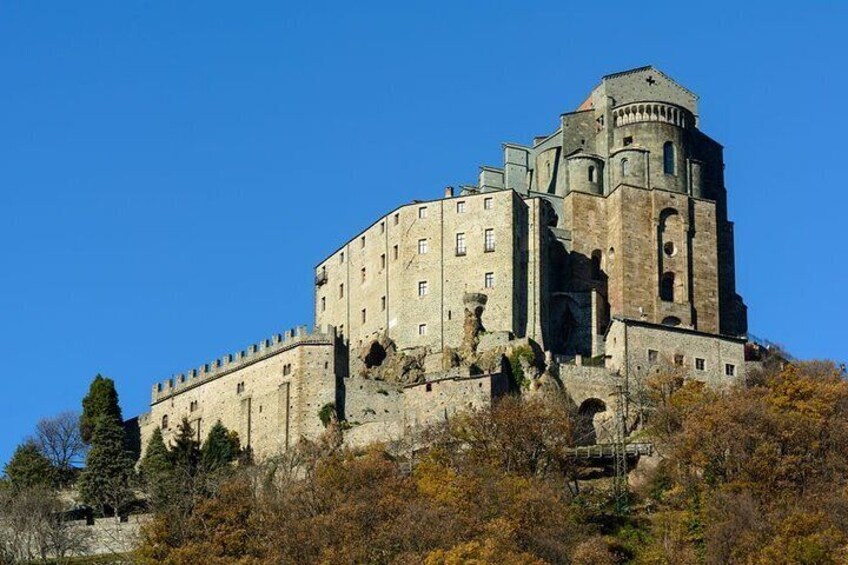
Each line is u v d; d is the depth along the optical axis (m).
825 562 178.25
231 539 193.62
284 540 190.12
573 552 188.38
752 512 189.75
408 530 187.12
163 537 197.88
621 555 193.38
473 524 189.12
